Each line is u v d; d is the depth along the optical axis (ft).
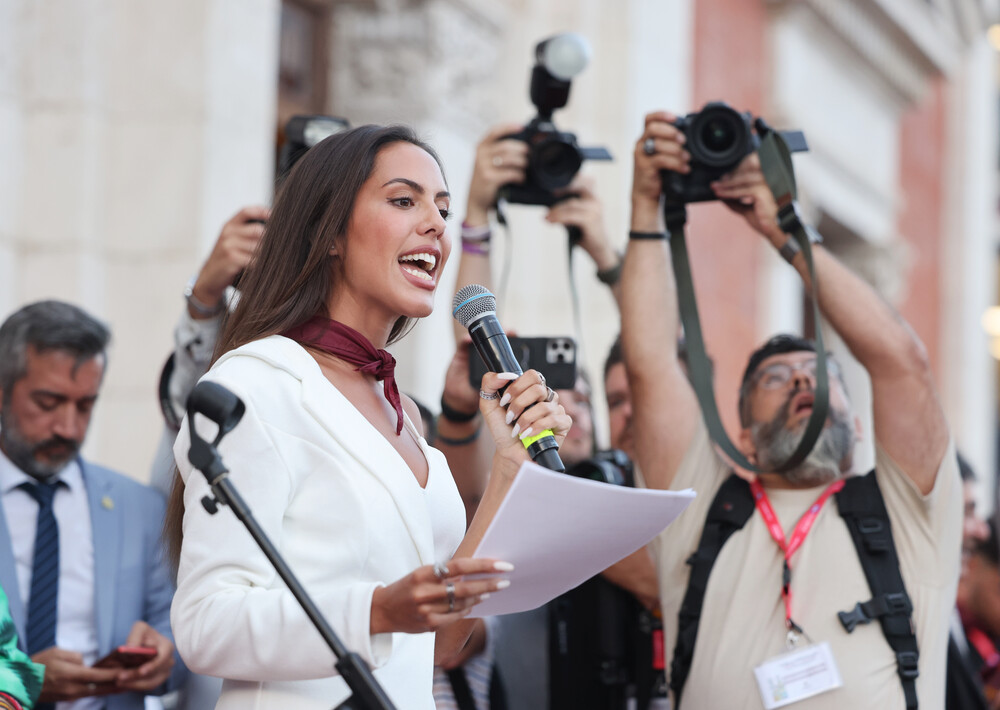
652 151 12.80
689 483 12.35
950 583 11.59
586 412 15.52
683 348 15.25
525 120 28.48
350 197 8.32
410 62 26.27
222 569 7.33
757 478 12.26
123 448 19.52
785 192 12.41
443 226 8.39
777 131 12.69
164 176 20.08
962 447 51.47
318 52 27.02
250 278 8.58
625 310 12.86
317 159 8.56
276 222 8.57
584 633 13.42
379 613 6.98
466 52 26.94
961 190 53.01
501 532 7.04
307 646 7.02
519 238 27.71
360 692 6.77
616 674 13.12
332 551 7.53
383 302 8.34
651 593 12.98
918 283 50.42
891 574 11.34
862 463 14.29
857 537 11.51
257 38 21.20
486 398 8.36
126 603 13.24
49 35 19.92
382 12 26.61
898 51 46.37
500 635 14.15
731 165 12.66
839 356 14.51
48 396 12.98
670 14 30.19
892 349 11.75
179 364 13.44
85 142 19.77
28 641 12.64
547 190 14.57
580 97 28.43
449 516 8.45
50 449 13.06
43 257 19.60
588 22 28.68
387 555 7.72
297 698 7.54
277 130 25.80
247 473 7.46
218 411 7.32
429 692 8.04
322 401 7.86
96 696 12.67
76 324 13.20
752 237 37.47
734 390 35.60
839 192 42.27
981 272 53.52
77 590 13.14
